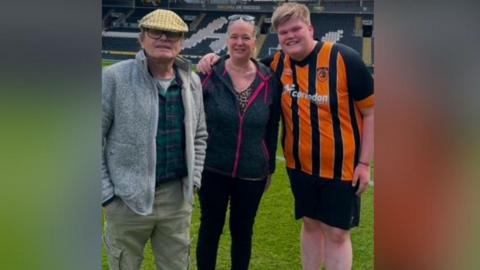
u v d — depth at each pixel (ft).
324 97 5.03
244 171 5.35
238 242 5.68
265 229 8.20
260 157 5.38
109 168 4.61
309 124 5.16
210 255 5.63
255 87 5.27
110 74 4.49
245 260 5.71
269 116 5.34
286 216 8.68
